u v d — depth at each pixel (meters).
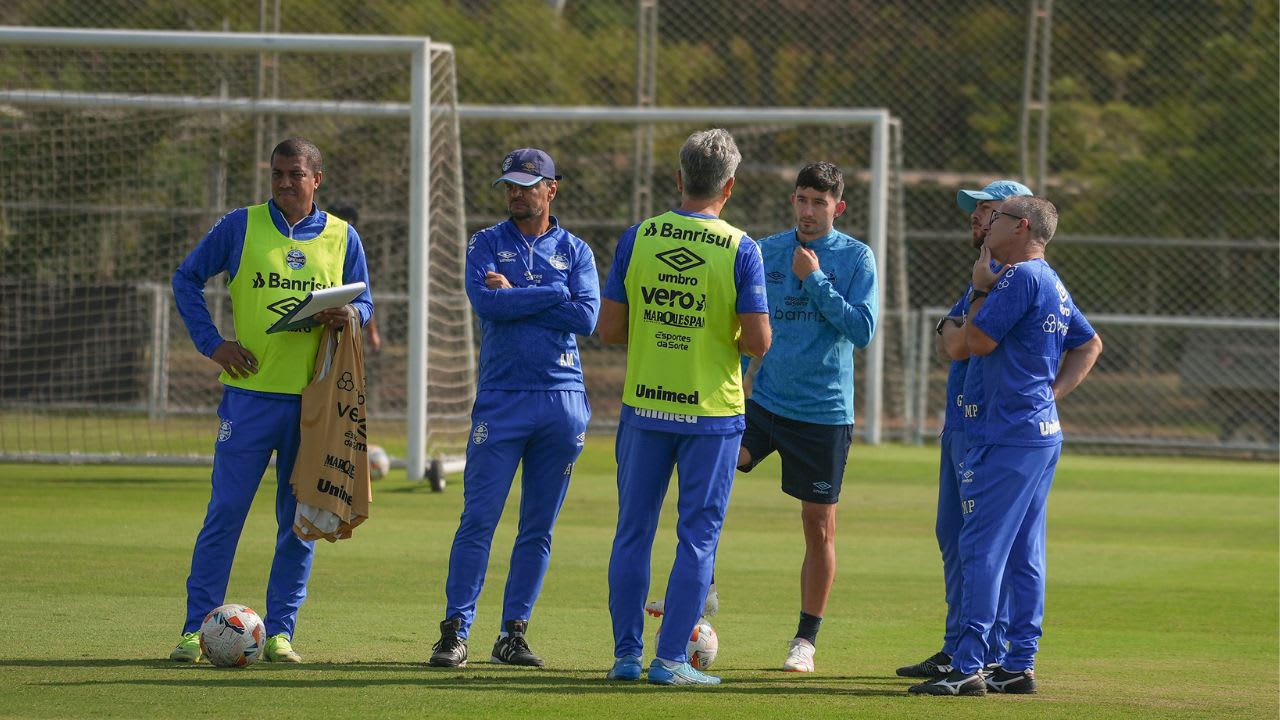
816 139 63.66
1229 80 61.84
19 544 29.83
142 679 18.06
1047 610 26.55
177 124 52.56
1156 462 52.91
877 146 51.69
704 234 18.89
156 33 41.50
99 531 31.91
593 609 25.28
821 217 22.61
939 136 64.25
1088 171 63.00
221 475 20.16
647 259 18.97
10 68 54.50
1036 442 19.03
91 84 57.28
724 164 19.02
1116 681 20.19
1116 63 63.62
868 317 21.97
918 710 17.50
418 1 63.16
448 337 49.22
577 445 21.03
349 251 20.92
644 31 58.78
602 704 17.22
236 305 20.42
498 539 32.78
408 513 36.16
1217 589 28.91
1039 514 19.64
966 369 20.55
